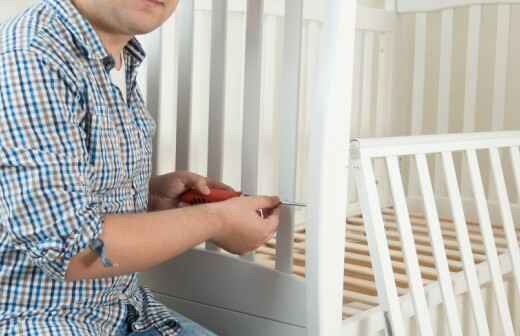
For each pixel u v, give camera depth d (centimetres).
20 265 85
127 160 95
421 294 111
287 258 111
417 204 218
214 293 119
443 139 123
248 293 115
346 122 103
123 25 91
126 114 95
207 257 119
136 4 90
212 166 121
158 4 91
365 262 161
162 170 152
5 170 80
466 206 209
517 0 198
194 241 93
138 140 99
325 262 103
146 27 92
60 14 89
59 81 83
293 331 110
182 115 123
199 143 165
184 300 122
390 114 217
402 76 226
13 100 80
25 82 81
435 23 225
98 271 85
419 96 216
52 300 88
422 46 214
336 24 100
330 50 101
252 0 112
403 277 150
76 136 84
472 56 207
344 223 105
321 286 103
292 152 108
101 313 94
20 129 80
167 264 124
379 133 214
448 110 211
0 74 81
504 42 202
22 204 79
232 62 171
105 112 90
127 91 102
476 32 205
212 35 119
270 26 176
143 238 87
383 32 212
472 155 130
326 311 104
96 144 88
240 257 117
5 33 85
